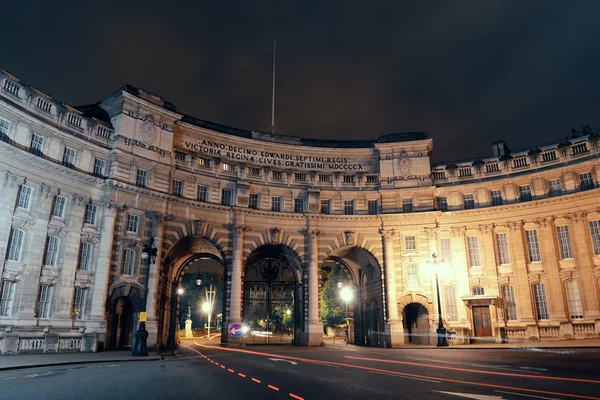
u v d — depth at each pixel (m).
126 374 19.70
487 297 49.06
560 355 27.25
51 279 37.16
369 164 57.94
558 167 49.19
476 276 51.06
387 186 55.41
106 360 27.53
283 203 54.03
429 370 19.19
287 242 53.00
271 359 28.47
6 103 34.94
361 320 60.25
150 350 41.50
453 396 11.98
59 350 35.84
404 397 12.06
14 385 15.84
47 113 39.00
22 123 36.38
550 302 47.47
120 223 42.81
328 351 39.06
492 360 24.11
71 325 37.78
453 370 18.95
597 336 44.00
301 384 15.40
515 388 13.12
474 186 53.59
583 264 46.06
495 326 48.84
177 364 25.38
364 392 13.16
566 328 45.66
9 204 34.62
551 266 47.91
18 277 34.94
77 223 39.75
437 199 55.09
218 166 51.72
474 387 13.57
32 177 36.62
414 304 54.00
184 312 125.88
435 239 52.72
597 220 46.31
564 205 48.09
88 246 40.75
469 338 48.66
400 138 57.75
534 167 51.12
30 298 35.34
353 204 55.56
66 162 40.31
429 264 51.88
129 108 46.00
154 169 46.44
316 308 51.16
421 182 54.75
